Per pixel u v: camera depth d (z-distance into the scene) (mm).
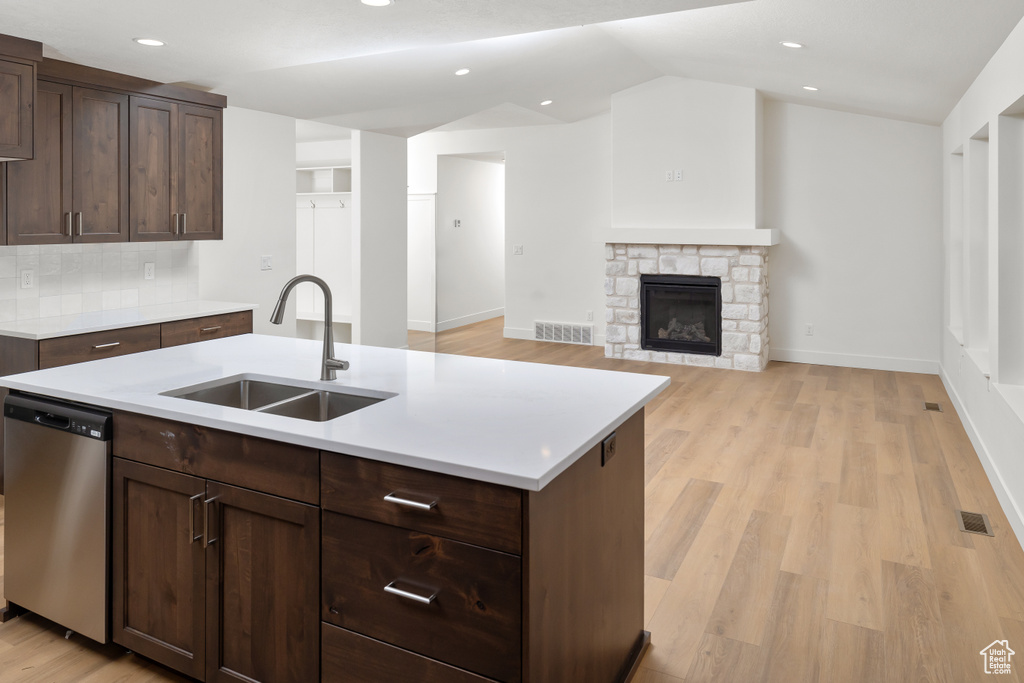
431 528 1674
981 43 3506
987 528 3311
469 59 4980
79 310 4344
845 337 7031
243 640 2010
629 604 2268
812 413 5371
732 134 6855
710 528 3340
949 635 2438
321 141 8484
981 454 4219
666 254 7230
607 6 2904
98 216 4070
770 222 7195
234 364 2709
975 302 4902
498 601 1604
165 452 2096
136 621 2223
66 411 2273
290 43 3480
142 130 4277
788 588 2775
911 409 5457
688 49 5246
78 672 2248
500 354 7754
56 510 2346
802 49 4406
